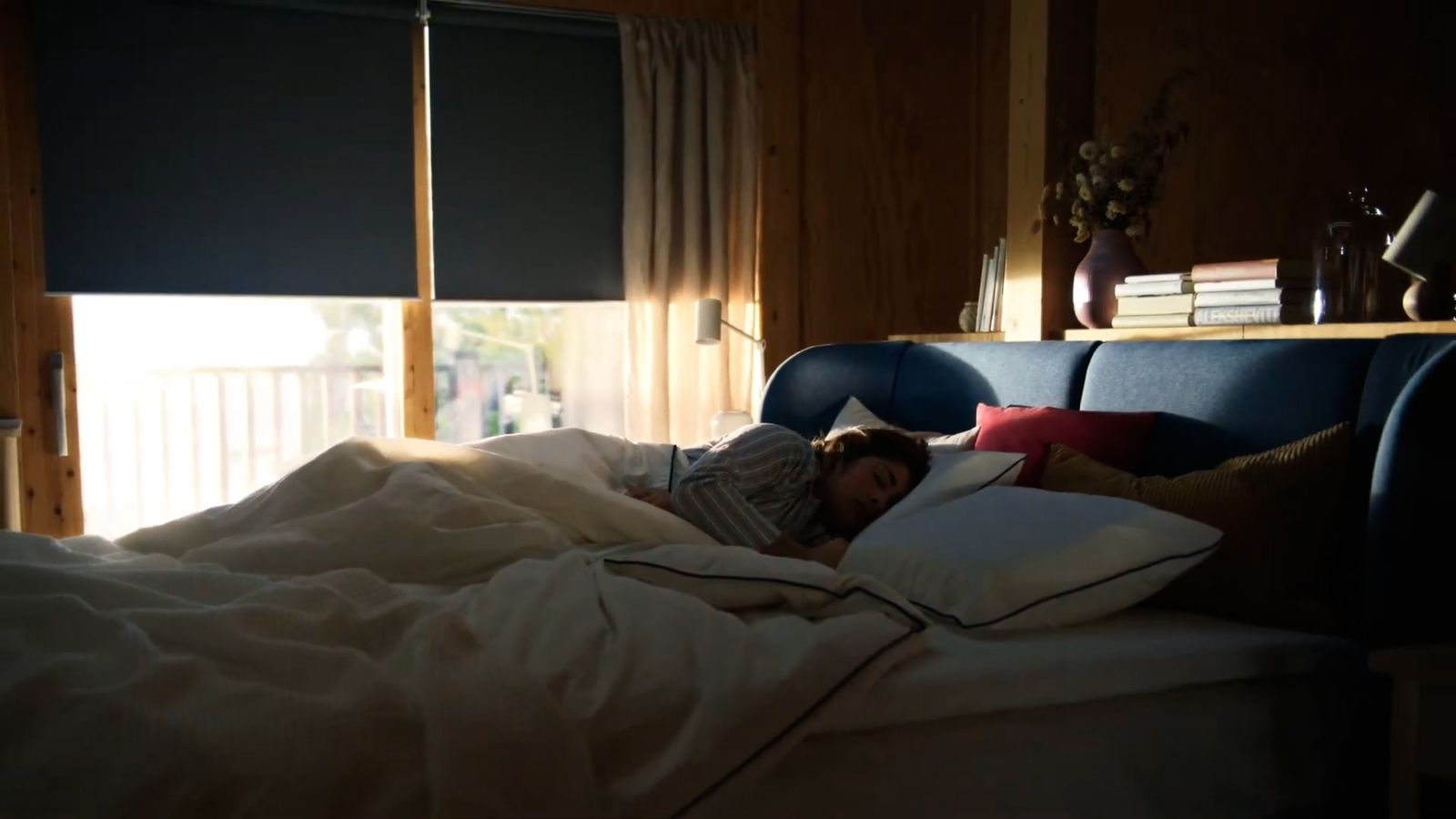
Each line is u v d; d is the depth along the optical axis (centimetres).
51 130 356
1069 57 299
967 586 171
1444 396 167
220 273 375
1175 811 156
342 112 385
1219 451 210
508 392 562
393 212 393
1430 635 167
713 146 416
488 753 117
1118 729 153
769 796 131
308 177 383
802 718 129
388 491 202
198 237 372
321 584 154
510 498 221
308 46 381
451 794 114
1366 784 169
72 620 139
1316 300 222
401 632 146
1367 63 356
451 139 395
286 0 373
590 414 479
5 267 339
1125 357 240
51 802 113
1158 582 173
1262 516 181
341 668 133
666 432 414
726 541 215
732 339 427
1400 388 179
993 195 443
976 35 450
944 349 301
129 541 201
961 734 144
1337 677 169
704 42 415
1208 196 384
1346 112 360
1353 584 181
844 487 228
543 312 543
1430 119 346
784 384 344
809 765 134
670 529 216
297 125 381
